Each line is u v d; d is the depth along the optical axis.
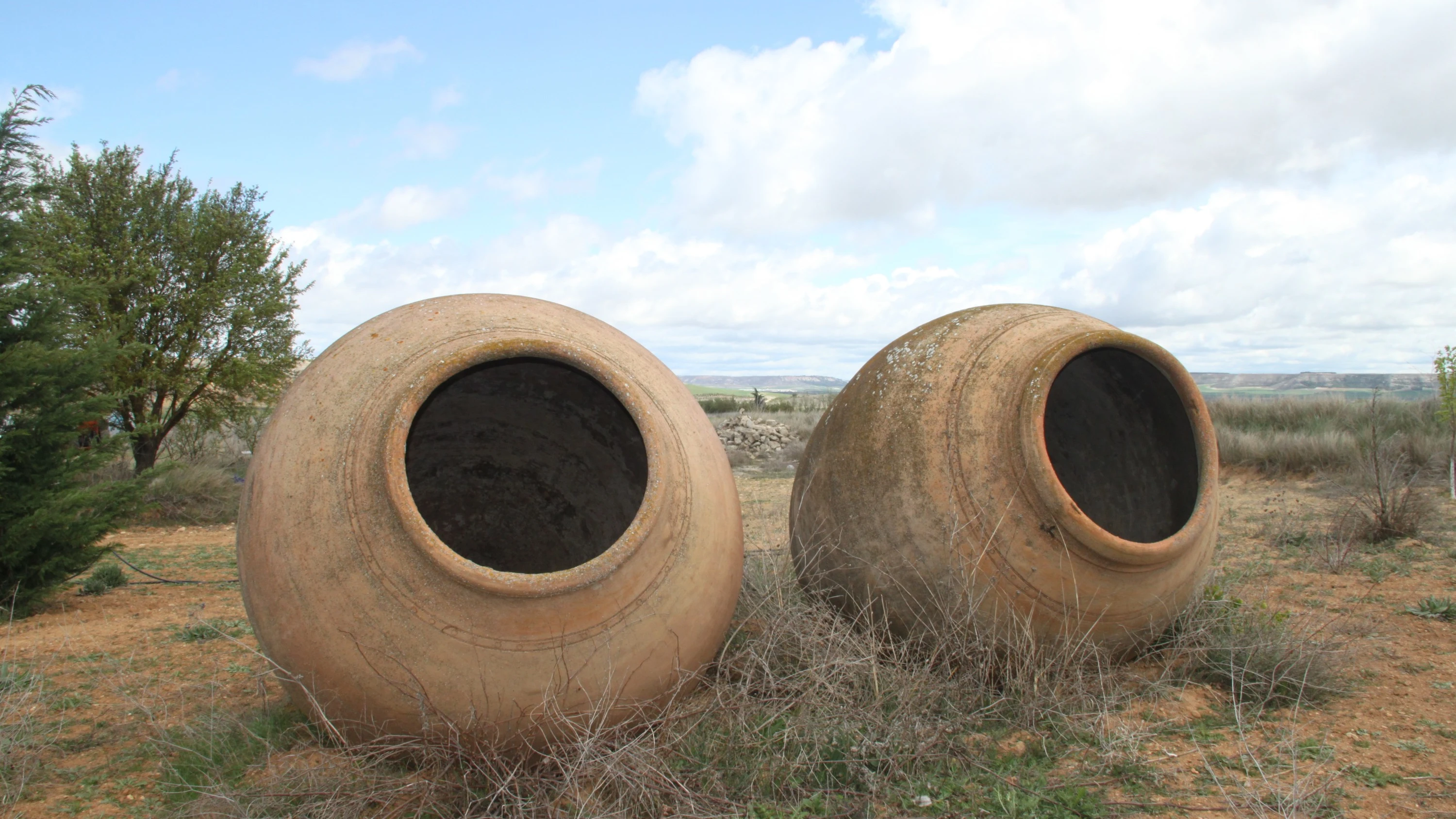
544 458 4.30
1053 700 3.43
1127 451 4.46
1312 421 14.45
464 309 3.41
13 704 3.97
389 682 2.78
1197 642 3.97
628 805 2.78
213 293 14.15
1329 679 3.78
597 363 3.14
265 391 14.94
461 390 3.96
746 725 3.20
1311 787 2.89
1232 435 13.11
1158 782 2.99
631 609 2.89
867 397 4.18
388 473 2.76
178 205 14.55
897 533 3.77
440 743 2.88
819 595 4.24
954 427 3.70
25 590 6.39
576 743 2.89
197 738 3.54
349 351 3.21
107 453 7.25
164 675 4.68
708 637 3.21
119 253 13.61
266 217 15.27
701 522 3.18
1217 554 6.61
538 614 2.75
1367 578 5.90
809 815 2.80
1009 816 2.78
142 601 6.85
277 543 2.87
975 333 4.04
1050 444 4.93
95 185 13.92
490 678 2.77
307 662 2.86
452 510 4.57
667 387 3.56
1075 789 2.93
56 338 6.98
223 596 7.06
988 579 3.54
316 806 2.77
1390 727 3.42
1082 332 3.73
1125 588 3.57
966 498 3.59
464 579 2.67
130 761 3.50
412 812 2.85
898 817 2.81
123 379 13.56
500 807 2.79
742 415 23.48
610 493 4.16
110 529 7.09
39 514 6.29
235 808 2.83
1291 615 4.74
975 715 3.38
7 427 6.61
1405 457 10.16
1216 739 3.34
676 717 3.06
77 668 4.84
